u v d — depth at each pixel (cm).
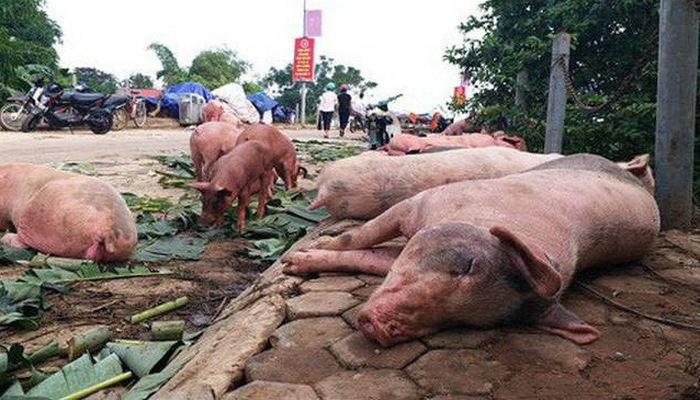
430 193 374
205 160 873
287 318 337
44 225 504
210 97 3098
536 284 273
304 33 3759
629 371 272
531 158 622
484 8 1252
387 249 403
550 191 367
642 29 962
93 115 1962
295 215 686
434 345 289
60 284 451
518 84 1084
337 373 269
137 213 714
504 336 301
